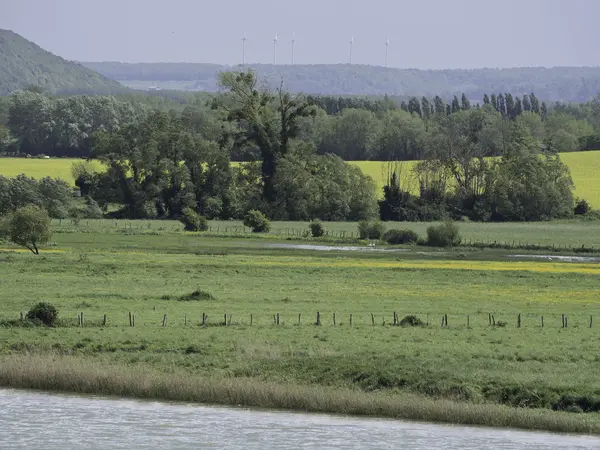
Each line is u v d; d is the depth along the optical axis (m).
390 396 168.88
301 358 187.75
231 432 159.00
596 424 156.75
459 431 159.38
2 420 163.75
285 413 169.50
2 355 190.75
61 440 155.38
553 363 186.50
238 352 194.75
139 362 188.88
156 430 159.75
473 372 177.00
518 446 151.12
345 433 158.38
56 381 180.38
